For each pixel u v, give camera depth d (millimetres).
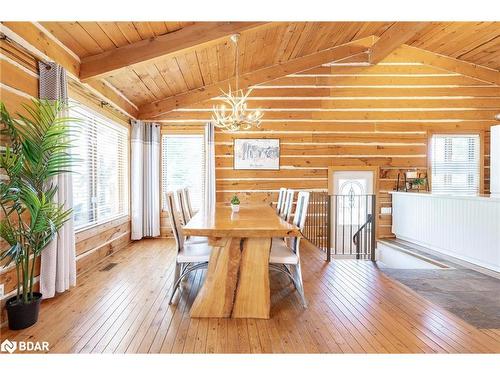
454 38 5129
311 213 5816
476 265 4082
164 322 2506
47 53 2904
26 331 2344
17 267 2342
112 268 3959
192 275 3703
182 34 3490
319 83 5762
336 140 5816
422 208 5098
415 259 4562
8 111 2469
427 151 5832
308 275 3730
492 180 5469
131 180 5453
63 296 3031
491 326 2451
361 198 5914
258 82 5668
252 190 5785
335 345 2182
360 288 3289
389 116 5816
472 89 5797
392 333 2340
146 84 4730
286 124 5766
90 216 4105
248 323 2496
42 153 2447
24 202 2270
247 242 2627
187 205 4258
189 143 5812
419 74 5793
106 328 2398
